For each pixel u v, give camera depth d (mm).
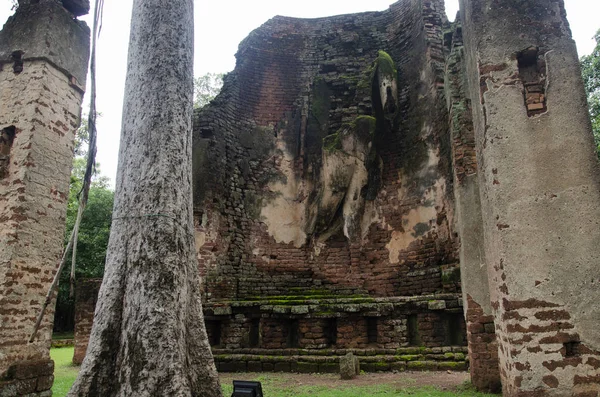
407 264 10609
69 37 6645
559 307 4102
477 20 4988
